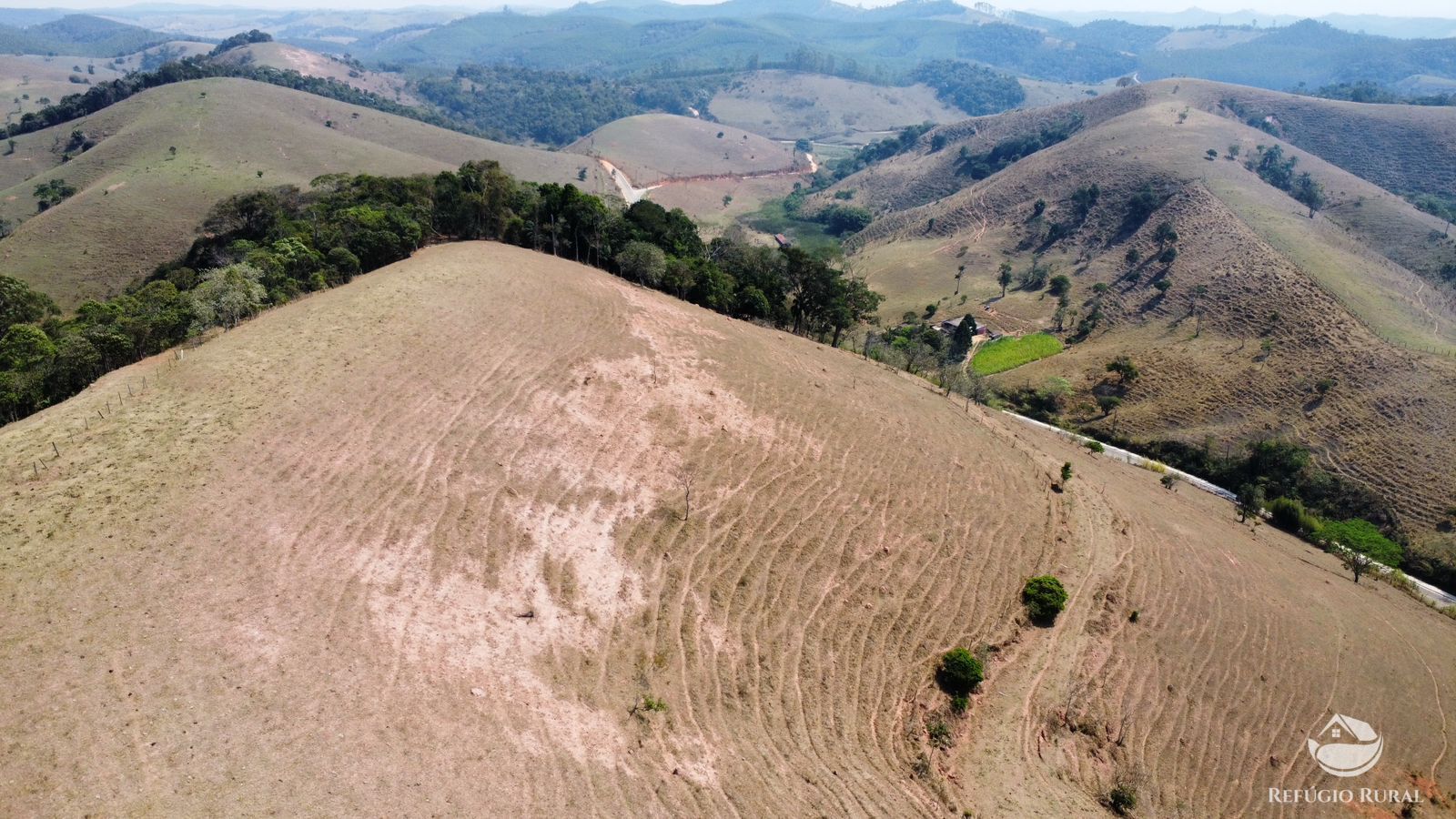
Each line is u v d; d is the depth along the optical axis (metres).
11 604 26.77
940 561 45.59
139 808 21.20
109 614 27.03
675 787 27.17
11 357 54.22
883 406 61.84
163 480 33.88
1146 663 43.81
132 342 50.91
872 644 38.69
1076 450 77.81
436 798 23.52
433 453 39.81
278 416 39.66
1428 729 45.50
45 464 34.34
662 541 39.78
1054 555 49.81
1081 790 35.53
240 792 22.14
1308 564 63.53
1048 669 41.34
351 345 48.09
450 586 32.34
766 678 34.50
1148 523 57.47
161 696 24.50
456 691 27.59
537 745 26.64
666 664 33.03
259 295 57.94
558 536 37.34
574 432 45.00
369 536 33.50
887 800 30.39
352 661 27.39
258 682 25.69
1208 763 39.53
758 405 54.84
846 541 44.34
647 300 68.56
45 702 23.66
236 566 30.20
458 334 52.06
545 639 31.67
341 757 23.88
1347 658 49.03
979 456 58.78
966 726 36.69
